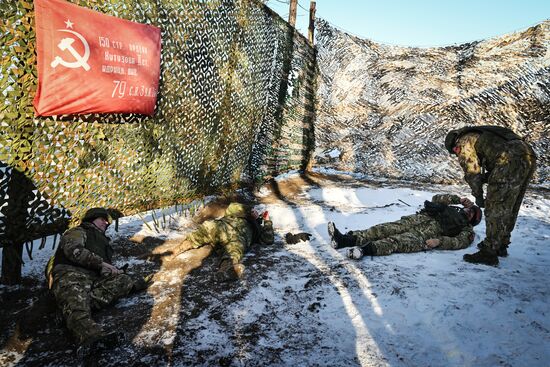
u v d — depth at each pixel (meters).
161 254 3.79
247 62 6.17
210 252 3.91
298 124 9.26
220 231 3.70
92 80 3.10
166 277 3.27
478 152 3.69
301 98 9.21
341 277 3.28
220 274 3.18
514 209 3.62
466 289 2.99
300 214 5.83
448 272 3.36
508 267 3.49
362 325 2.50
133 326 2.46
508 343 2.28
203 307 2.73
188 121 4.72
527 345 2.26
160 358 2.13
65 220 3.18
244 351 2.21
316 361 2.12
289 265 3.62
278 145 8.28
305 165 10.04
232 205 4.12
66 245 2.66
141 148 3.94
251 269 3.48
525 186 3.54
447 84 9.83
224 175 6.08
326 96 10.97
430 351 2.22
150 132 4.03
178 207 5.31
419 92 10.09
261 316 2.62
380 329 2.45
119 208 3.83
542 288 3.01
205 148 5.26
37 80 2.73
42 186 2.95
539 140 8.71
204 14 4.73
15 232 2.82
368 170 10.51
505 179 3.41
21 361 2.10
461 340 2.32
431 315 2.61
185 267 3.51
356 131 10.84
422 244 4.00
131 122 3.73
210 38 4.96
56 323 2.42
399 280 3.17
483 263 3.58
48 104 2.80
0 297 2.78
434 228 4.13
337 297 2.89
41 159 2.90
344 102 10.88
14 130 2.68
